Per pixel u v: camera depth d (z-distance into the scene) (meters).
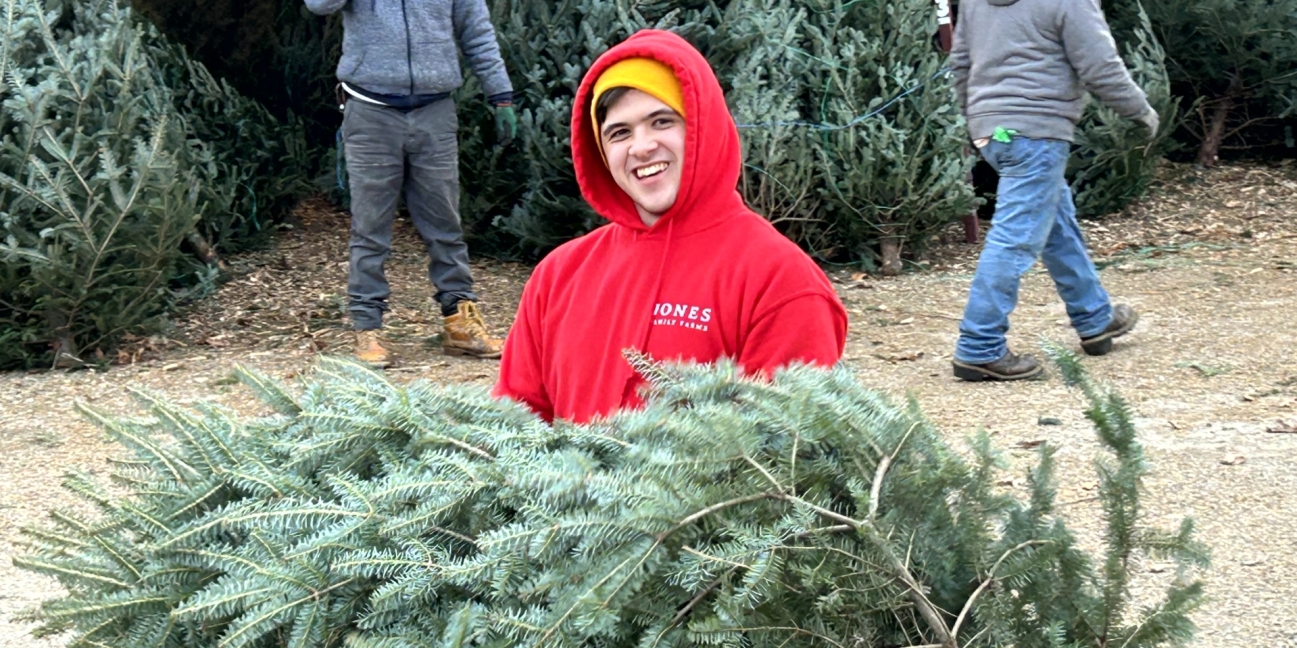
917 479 1.68
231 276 7.59
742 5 7.50
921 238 8.05
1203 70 9.66
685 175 2.22
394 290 7.43
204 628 1.85
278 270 7.75
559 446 1.88
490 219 8.00
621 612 1.59
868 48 7.72
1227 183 9.55
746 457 1.67
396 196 6.09
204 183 7.48
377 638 1.65
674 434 1.71
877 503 1.65
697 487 1.64
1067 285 5.74
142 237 6.16
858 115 7.72
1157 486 4.11
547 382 2.50
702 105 2.23
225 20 7.98
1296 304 6.57
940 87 7.77
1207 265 7.62
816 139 7.68
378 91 5.88
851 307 7.05
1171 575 3.43
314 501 1.92
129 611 1.87
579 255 2.47
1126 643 1.77
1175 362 5.61
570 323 2.40
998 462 1.76
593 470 1.73
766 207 7.59
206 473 2.08
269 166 8.21
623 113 2.26
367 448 1.96
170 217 6.21
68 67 6.16
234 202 7.96
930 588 1.69
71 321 6.21
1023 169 5.38
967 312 5.48
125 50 6.71
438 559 1.71
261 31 8.17
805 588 1.62
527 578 1.64
